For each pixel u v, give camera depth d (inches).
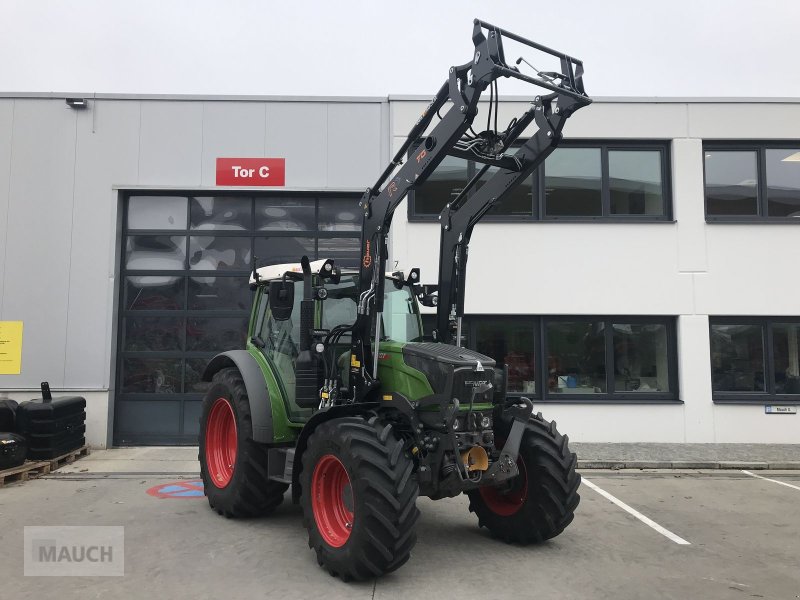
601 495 273.7
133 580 164.1
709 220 408.5
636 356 408.8
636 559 185.3
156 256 406.0
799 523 228.7
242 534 205.9
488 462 176.2
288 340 219.6
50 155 394.6
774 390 405.4
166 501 253.4
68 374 383.6
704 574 173.3
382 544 154.4
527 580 165.9
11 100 395.2
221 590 157.2
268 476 209.5
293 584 161.5
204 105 402.6
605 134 412.2
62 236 390.9
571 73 173.3
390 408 187.2
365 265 197.5
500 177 195.6
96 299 388.5
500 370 199.3
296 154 403.2
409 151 210.1
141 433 395.5
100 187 395.2
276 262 408.5
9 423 317.7
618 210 416.8
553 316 408.2
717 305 404.8
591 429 396.2
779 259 407.8
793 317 409.4
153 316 402.0
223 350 402.9
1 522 220.8
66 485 284.4
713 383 406.3
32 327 385.7
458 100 167.3
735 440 395.5
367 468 158.1
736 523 228.1
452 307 211.3
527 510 189.3
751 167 421.4
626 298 403.9
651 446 381.4
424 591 157.2
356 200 413.4
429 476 168.6
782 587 164.1
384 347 191.0
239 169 400.8
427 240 401.4
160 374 399.5
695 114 413.7
